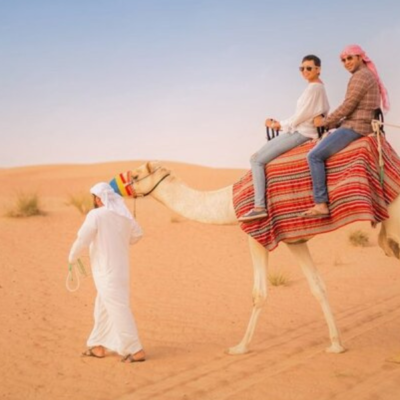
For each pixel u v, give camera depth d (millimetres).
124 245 8828
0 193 36188
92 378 8141
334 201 7949
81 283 13711
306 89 8297
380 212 7859
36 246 16938
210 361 8711
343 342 9359
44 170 66938
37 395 7617
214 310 11867
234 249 17562
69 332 10328
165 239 18516
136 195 9250
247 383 7715
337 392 7203
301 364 8266
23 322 10867
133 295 13102
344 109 7992
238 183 8812
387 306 11906
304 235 8172
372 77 7992
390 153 8102
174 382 7883
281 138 8406
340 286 14016
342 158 8008
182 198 9055
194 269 15461
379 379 7547
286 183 8266
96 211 8703
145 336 10203
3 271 14422
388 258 16953
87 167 66938
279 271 15023
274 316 11391
